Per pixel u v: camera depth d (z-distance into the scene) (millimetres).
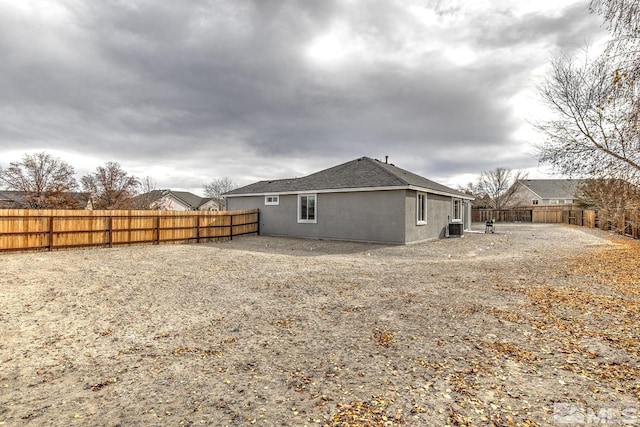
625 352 3748
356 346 4078
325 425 2482
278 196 20297
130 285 7441
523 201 51812
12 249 11602
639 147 9336
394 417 2584
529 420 2531
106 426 2479
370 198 16562
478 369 3422
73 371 3443
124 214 14531
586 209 30625
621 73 8688
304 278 8250
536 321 4867
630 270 8375
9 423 2496
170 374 3373
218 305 5934
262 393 2984
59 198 27047
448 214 21172
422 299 6207
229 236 18719
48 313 5391
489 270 9016
